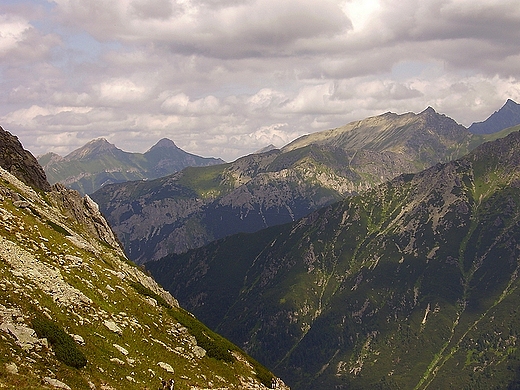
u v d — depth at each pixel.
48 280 57.81
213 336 82.00
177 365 61.03
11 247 60.22
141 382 50.81
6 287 49.56
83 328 53.50
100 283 70.12
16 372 38.00
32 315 47.44
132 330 62.12
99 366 48.41
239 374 72.19
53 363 43.12
